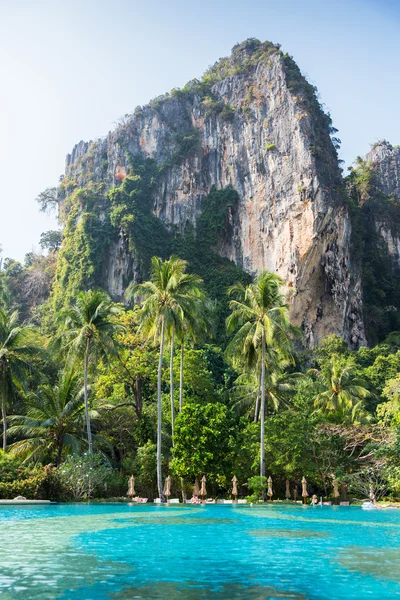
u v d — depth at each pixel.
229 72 133.62
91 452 35.00
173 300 36.31
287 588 9.09
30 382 55.06
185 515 22.80
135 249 102.94
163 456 39.72
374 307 112.69
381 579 9.83
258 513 24.80
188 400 45.41
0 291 61.53
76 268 104.06
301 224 102.38
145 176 118.81
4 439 38.72
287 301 98.88
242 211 114.62
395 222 132.38
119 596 8.38
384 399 66.75
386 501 36.75
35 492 29.61
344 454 38.62
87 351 38.16
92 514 22.98
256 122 118.38
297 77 119.00
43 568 10.54
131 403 46.84
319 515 24.22
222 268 111.00
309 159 105.25
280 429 37.38
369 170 139.62
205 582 9.48
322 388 53.03
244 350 39.34
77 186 125.62
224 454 36.88
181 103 131.88
